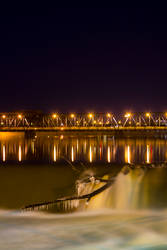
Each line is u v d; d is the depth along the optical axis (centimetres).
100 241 1508
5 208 2208
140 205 2173
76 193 2683
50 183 3194
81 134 17062
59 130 13412
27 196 2611
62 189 2873
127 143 10512
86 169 4278
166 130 13625
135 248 1414
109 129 13350
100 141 11650
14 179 3494
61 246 1433
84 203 2259
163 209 2100
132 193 2481
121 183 2862
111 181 2958
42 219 1900
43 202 2394
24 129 13312
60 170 4222
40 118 16362
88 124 15588
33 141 11512
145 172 3425
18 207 2217
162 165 4044
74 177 3594
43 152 7119
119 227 1714
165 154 6675
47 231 1638
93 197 2423
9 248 1426
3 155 6475
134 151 7450
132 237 1552
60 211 2073
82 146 9006
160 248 1416
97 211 2086
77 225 1748
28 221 1850
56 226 1734
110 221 1836
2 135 15775
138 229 1669
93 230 1664
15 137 14538
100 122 15525
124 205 2178
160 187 2670
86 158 5884
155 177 3112
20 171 4156
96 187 2775
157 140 12512
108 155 6500
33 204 2267
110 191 2566
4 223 1809
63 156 6272
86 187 2847
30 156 6238
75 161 5366
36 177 3634
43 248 1420
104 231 1656
